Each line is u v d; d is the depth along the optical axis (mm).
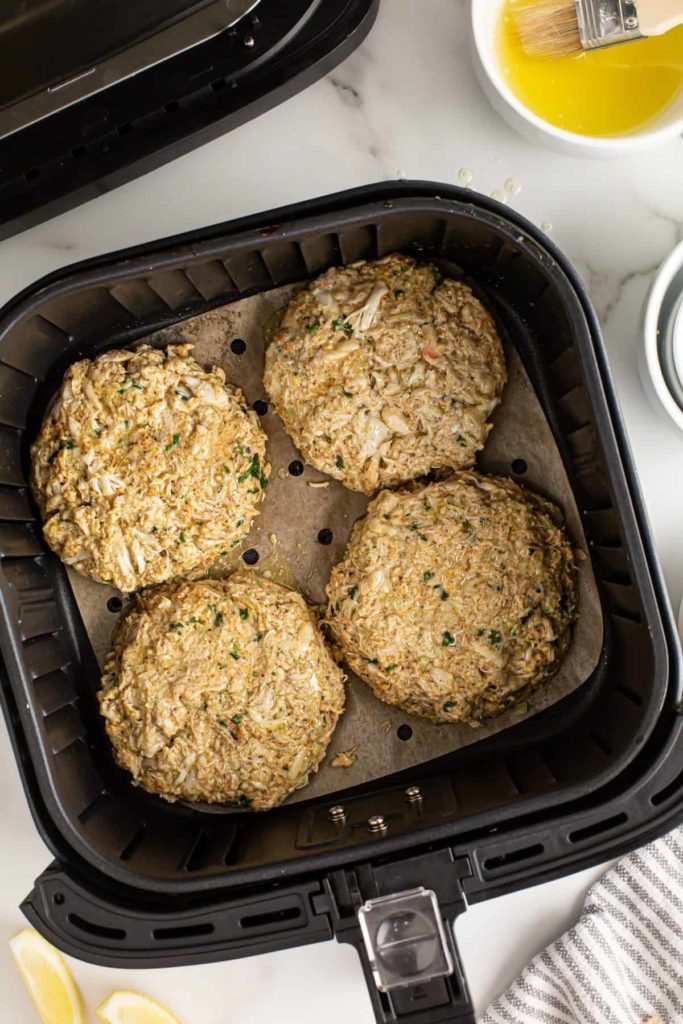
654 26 450
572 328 437
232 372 504
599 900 513
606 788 447
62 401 480
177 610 487
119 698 486
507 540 482
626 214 504
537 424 499
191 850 478
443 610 480
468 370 479
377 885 436
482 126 502
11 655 443
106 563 482
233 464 485
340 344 475
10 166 486
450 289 482
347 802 497
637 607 445
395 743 503
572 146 466
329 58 483
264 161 505
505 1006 514
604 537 473
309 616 498
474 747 501
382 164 505
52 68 469
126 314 485
